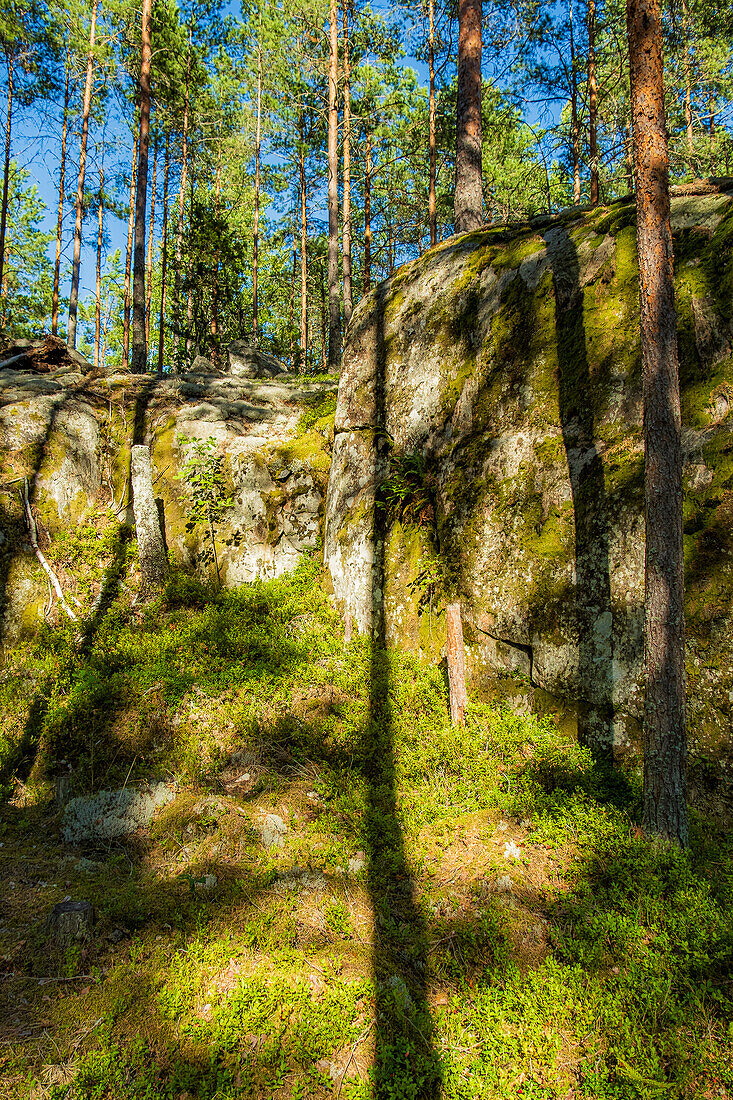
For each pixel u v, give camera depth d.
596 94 15.96
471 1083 3.42
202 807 5.68
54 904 4.65
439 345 9.15
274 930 4.38
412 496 9.01
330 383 15.24
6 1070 3.33
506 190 21.56
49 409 10.57
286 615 9.43
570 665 6.61
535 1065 3.49
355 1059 3.56
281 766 6.37
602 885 4.66
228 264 21.33
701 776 5.40
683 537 5.87
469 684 7.59
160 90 20.66
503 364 8.09
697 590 5.68
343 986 3.94
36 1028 3.62
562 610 6.76
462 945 4.31
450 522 8.30
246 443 11.28
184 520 10.64
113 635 8.63
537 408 7.54
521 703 7.05
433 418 9.01
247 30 24.66
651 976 3.86
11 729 6.92
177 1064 3.44
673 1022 3.62
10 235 30.89
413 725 6.86
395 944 4.38
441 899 4.72
